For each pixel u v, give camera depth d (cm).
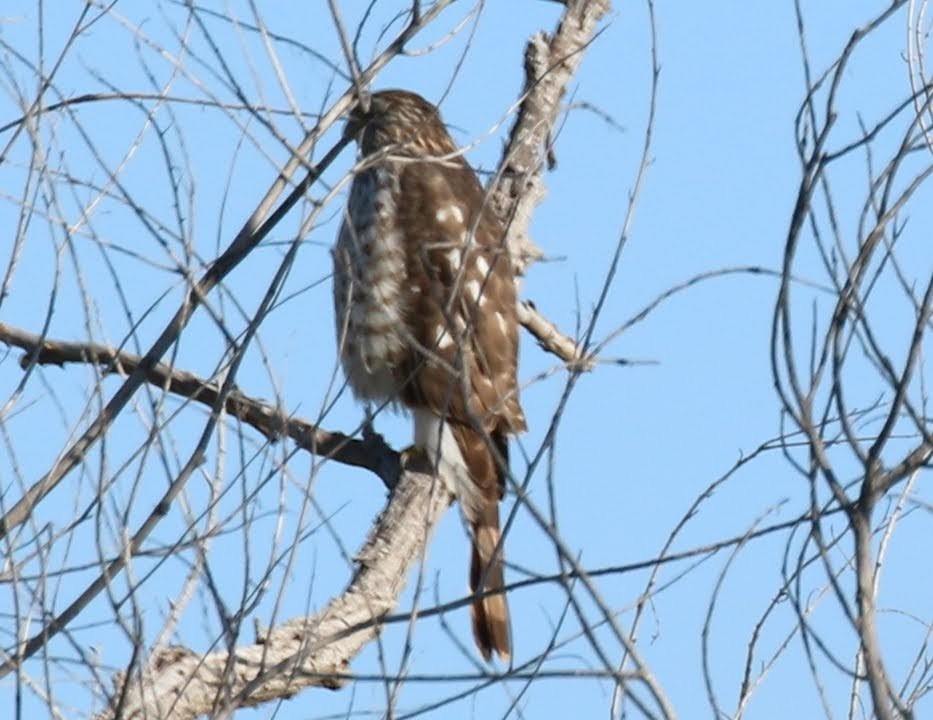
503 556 739
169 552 658
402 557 974
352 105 780
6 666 639
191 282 675
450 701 630
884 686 591
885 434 621
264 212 738
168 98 701
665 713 587
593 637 597
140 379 718
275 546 659
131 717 664
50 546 661
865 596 604
